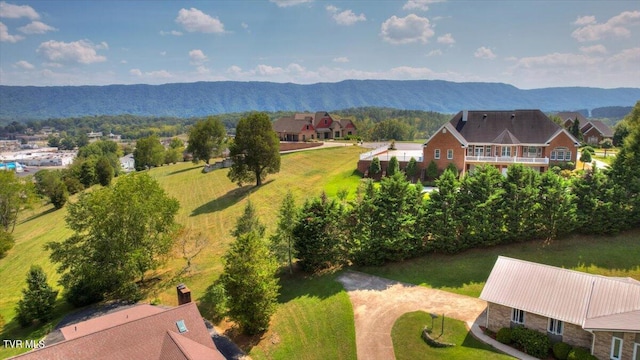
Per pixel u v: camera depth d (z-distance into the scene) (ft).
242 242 115.96
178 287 106.22
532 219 135.03
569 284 96.12
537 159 208.64
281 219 142.82
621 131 329.72
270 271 115.65
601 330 82.99
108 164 384.06
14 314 142.31
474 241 134.92
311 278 135.23
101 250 140.67
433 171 211.41
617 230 133.59
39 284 130.00
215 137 352.08
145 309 107.24
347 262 142.20
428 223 136.98
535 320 94.17
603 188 136.15
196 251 174.81
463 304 112.06
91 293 139.03
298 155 316.40
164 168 400.47
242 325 112.16
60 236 228.22
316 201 138.41
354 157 295.89
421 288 121.49
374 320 108.88
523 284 99.40
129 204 143.33
